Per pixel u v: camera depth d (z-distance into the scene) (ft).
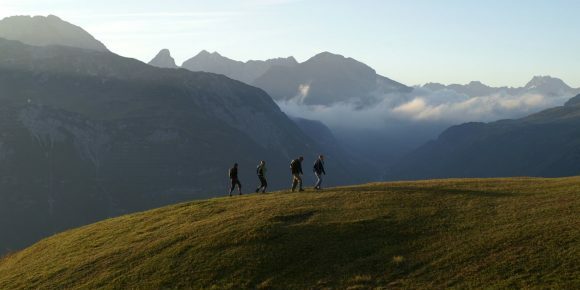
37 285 108.58
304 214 123.13
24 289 107.76
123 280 101.55
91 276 106.93
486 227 104.32
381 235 106.52
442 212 117.19
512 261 87.86
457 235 102.27
